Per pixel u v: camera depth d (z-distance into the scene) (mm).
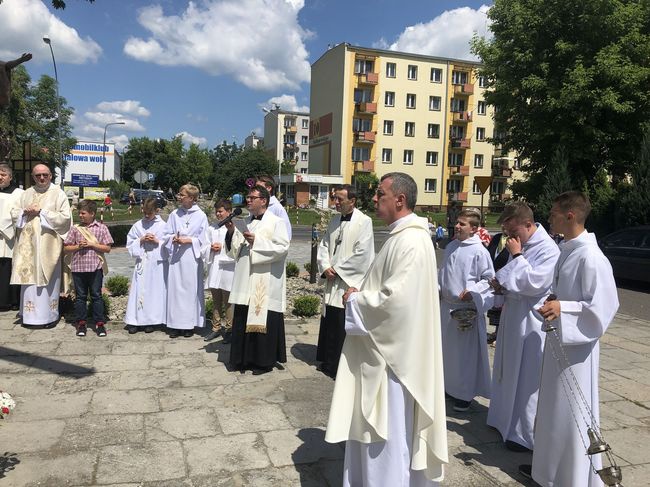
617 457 3709
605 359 6277
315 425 4008
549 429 3117
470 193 49844
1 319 6777
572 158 19359
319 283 10656
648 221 14969
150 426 3881
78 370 5008
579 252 3029
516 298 3789
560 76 19141
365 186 40969
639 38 18250
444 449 2691
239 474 3279
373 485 2678
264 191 5074
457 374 4461
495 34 21141
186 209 6324
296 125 77625
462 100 48719
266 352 5059
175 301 6184
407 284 2611
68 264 6629
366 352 2738
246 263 5035
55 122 44625
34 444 3537
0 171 7125
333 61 47531
